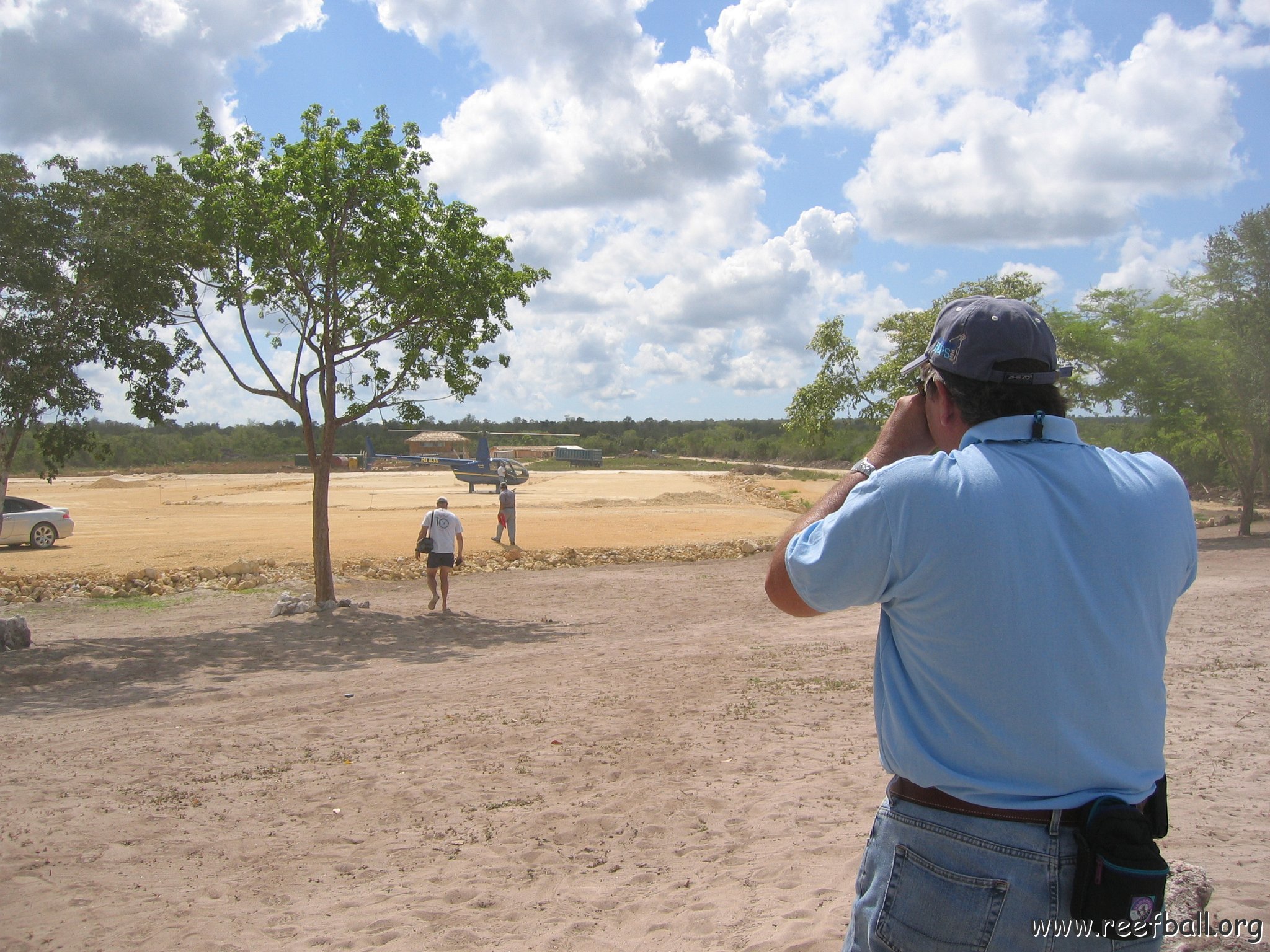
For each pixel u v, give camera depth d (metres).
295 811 5.45
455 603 16.80
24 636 12.50
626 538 28.08
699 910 3.81
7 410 12.41
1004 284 25.30
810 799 5.19
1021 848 1.49
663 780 5.73
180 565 21.58
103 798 5.81
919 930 1.54
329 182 14.60
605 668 10.12
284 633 13.55
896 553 1.56
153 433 130.00
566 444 134.00
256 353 15.05
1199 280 25.48
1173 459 44.25
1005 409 1.69
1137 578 1.55
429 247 15.51
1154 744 1.58
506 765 6.24
